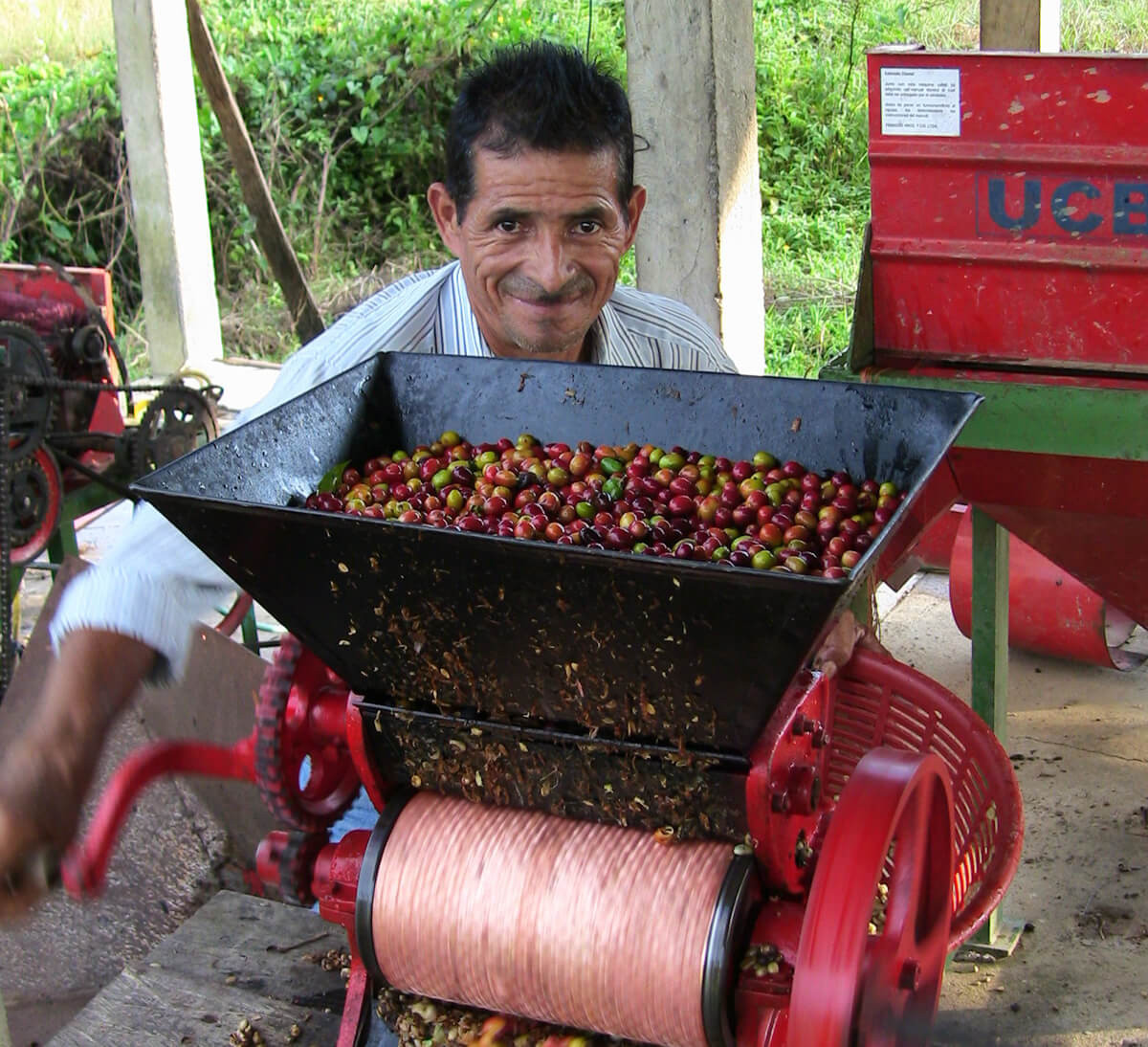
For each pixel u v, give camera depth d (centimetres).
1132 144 245
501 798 170
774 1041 162
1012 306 265
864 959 151
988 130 255
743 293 489
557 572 137
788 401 191
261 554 150
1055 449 256
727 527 178
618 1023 161
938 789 168
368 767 172
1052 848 331
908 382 267
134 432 457
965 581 407
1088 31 860
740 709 146
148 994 222
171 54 742
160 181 754
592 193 198
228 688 320
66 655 170
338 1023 215
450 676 159
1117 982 285
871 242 270
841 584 124
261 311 931
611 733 158
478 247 204
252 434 177
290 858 180
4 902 165
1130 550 273
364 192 1018
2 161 995
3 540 385
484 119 196
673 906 157
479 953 163
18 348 395
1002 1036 272
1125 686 409
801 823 168
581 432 203
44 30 1120
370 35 1013
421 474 193
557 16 1008
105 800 169
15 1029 275
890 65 258
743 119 472
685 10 448
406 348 226
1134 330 256
